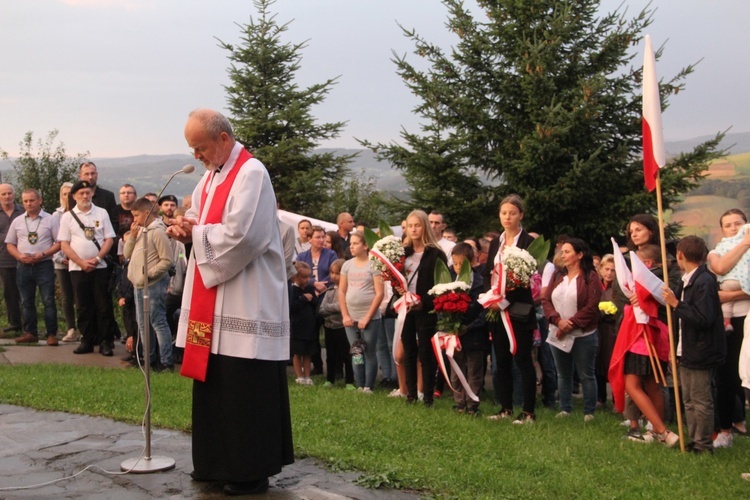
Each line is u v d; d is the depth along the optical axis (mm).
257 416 4867
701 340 6504
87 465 5414
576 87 15961
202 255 4812
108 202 12328
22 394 7668
